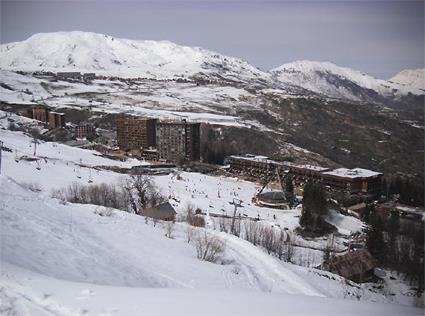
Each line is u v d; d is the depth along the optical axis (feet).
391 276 205.26
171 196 315.99
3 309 50.90
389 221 287.89
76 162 440.86
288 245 212.02
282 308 59.88
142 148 633.61
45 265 76.43
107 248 102.37
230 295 65.05
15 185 136.46
